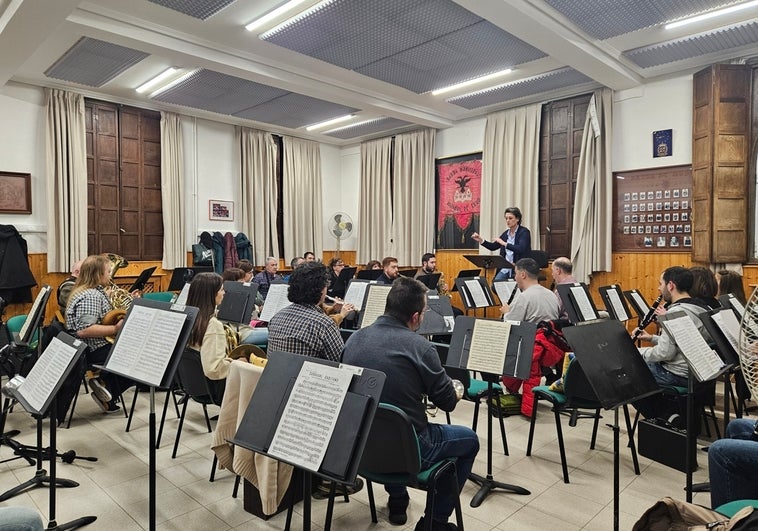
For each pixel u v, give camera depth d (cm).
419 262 795
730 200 502
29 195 600
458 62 532
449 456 191
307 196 875
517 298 358
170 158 711
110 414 367
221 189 779
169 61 535
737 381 291
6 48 439
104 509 234
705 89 510
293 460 129
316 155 888
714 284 336
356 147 916
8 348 309
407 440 164
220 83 596
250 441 140
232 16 446
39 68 550
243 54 520
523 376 218
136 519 226
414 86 614
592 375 177
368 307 332
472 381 311
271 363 149
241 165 790
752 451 171
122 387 359
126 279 665
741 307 280
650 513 138
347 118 754
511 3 391
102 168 656
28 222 603
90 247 646
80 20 421
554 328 342
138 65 550
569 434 328
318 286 236
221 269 743
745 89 500
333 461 124
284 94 632
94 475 269
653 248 568
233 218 794
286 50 512
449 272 773
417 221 800
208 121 762
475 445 200
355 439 123
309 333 225
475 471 271
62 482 253
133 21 445
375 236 862
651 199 570
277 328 232
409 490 255
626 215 588
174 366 179
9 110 587
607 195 592
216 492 252
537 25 423
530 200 660
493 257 491
